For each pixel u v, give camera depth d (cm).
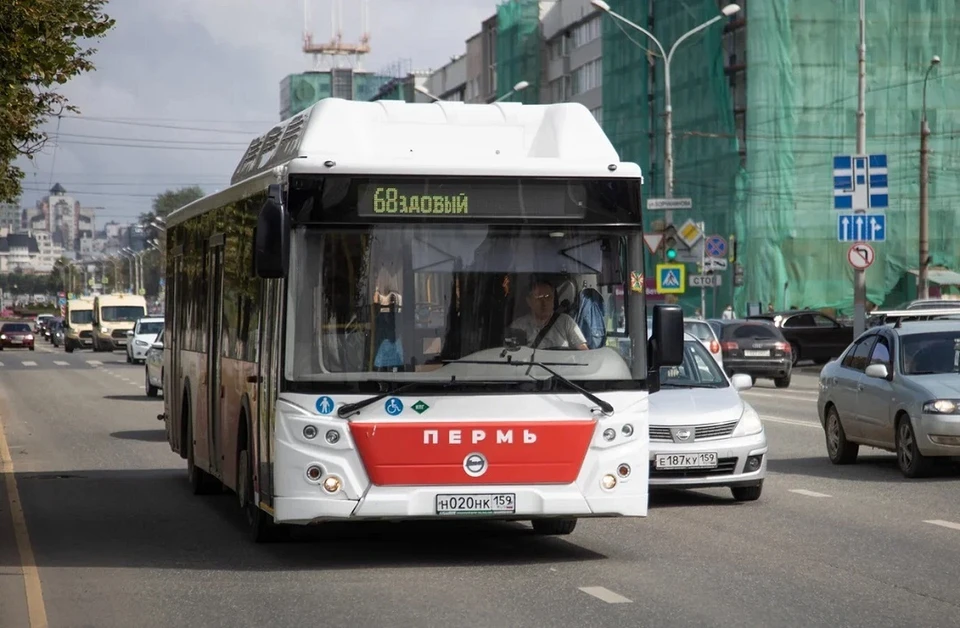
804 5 6656
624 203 1144
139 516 1518
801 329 5406
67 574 1133
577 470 1115
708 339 3691
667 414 1532
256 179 1252
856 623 892
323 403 1093
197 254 1648
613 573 1105
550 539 1305
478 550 1241
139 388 4466
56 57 1614
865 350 1980
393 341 1103
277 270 1081
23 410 3431
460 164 1120
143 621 932
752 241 6650
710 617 915
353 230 1111
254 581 1087
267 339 1162
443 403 1099
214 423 1496
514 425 1103
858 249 4012
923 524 1388
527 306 1122
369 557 1206
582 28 9381
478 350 1109
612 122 7944
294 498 1095
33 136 2022
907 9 6688
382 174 1114
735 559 1173
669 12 7312
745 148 7106
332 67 18112
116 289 19512
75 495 1725
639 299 1143
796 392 3825
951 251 6744
